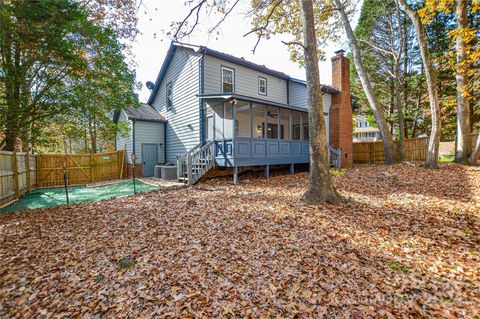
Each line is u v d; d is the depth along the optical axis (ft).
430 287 8.82
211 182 32.99
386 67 65.92
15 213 19.61
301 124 41.75
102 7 35.37
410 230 13.83
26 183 31.27
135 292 8.84
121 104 34.53
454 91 55.36
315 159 19.62
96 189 33.37
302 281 9.28
